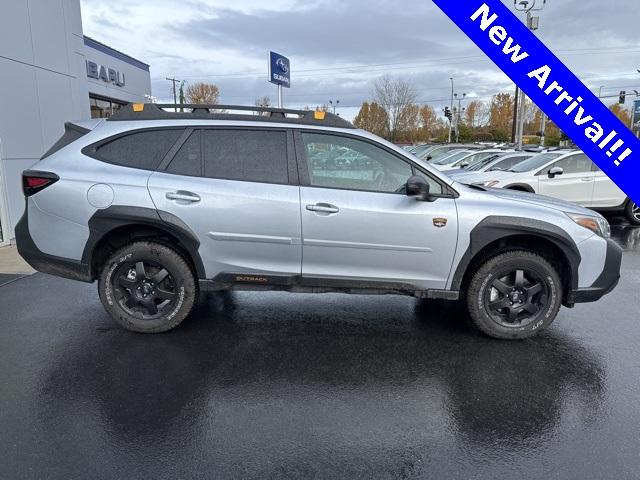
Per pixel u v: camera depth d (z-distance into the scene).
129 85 20.34
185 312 4.22
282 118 4.14
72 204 3.96
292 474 2.56
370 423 3.02
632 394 3.38
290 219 3.98
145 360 3.79
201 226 3.98
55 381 3.45
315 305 5.09
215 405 3.18
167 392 3.33
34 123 8.33
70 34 9.48
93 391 3.33
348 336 4.31
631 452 2.76
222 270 4.10
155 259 4.12
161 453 2.70
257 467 2.61
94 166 4.03
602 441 2.86
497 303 4.20
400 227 4.00
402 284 4.14
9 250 7.45
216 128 4.10
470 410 3.17
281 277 4.12
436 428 2.98
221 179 4.03
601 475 2.58
